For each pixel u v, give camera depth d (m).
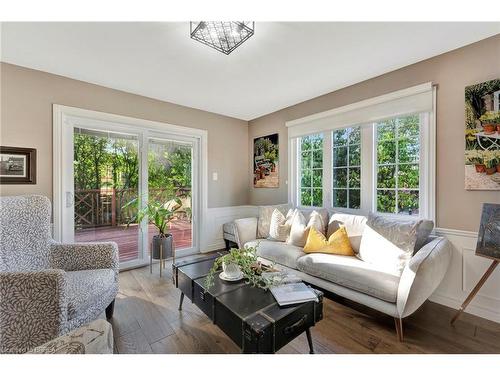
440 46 2.02
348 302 2.23
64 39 1.92
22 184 2.37
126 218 3.13
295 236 2.66
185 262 2.15
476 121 1.95
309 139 3.42
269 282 1.60
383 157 2.64
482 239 1.79
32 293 1.31
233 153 4.17
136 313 2.02
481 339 1.67
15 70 2.33
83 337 0.95
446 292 2.12
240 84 2.80
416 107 2.28
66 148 2.64
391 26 1.76
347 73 2.52
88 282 1.67
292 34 1.85
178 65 2.34
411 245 1.91
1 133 2.27
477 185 1.95
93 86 2.78
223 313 1.40
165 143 3.48
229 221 4.11
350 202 2.92
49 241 1.91
